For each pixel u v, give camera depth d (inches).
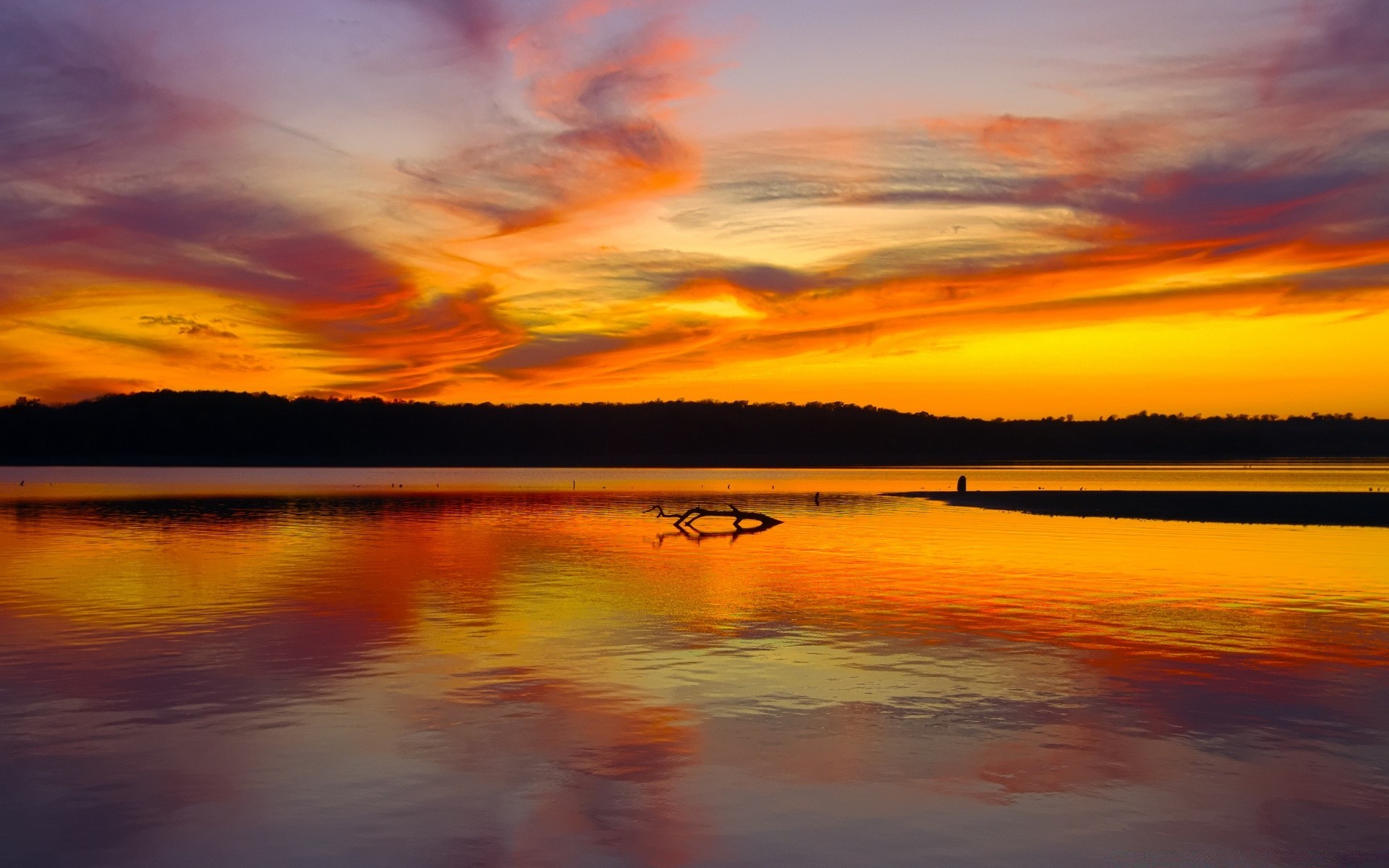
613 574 1078.4
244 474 5895.7
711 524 1819.6
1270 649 670.5
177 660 637.3
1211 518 1854.1
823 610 828.0
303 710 521.7
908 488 3767.2
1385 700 538.9
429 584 985.5
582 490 3587.6
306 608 841.5
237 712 518.3
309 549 1348.4
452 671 605.9
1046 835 364.8
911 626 754.2
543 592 935.7
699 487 3890.3
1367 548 1326.3
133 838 364.2
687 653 658.2
